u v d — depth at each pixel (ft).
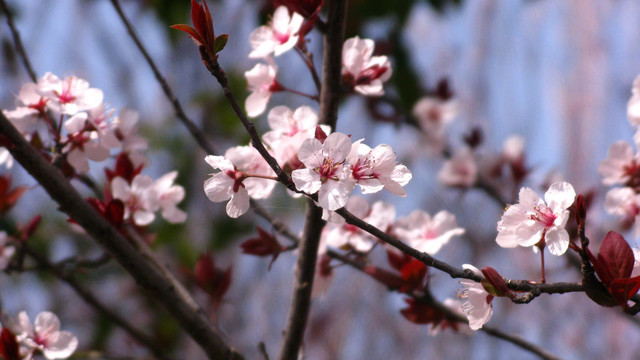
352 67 3.16
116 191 3.24
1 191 3.47
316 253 3.17
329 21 3.13
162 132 4.42
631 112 3.19
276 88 3.19
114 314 3.47
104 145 3.17
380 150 2.96
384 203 3.29
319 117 3.15
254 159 3.04
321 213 3.15
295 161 3.04
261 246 3.26
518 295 2.94
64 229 4.30
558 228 2.95
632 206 3.21
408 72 3.87
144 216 3.25
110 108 3.21
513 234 2.97
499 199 4.09
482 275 2.96
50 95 3.12
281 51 3.12
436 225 3.29
